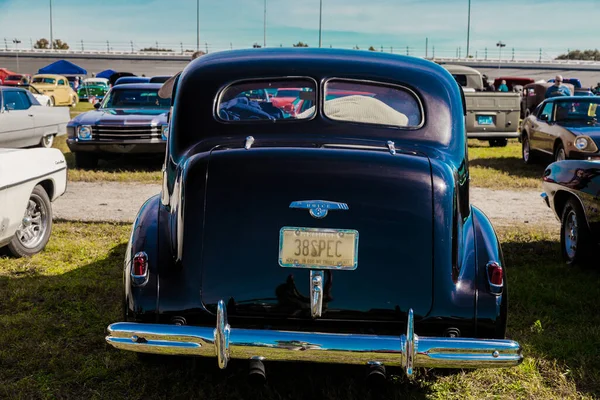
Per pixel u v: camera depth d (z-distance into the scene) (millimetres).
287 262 2787
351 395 3141
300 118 3385
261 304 2785
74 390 3184
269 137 3289
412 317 2594
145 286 2855
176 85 3842
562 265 5477
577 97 11461
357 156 2930
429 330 2807
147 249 2971
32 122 12977
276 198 2820
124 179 9922
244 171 2865
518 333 3988
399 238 2811
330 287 2777
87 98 38844
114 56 73875
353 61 3549
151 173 10469
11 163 4988
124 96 11992
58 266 5262
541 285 4855
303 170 2854
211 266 2811
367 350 2574
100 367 3398
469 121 14922
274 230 2799
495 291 2859
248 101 3512
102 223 6871
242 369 3369
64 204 7938
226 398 3127
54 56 72812
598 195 4871
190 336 2607
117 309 4266
